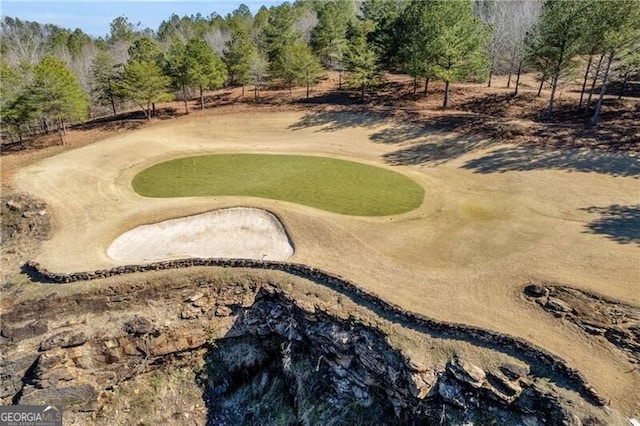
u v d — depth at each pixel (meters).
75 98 43.94
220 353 20.80
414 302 18.33
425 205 27.39
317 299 19.42
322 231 24.28
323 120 44.91
